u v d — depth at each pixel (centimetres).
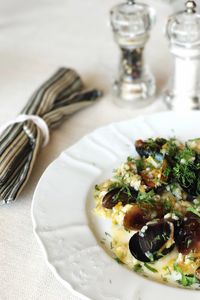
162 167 53
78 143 58
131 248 46
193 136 59
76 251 47
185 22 64
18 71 77
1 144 59
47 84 69
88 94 70
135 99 69
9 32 88
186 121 61
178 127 60
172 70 69
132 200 51
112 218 50
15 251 50
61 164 56
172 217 48
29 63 79
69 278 44
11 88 74
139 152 56
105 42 84
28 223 53
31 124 61
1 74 77
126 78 70
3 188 55
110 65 78
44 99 66
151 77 71
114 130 60
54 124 64
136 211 49
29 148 60
